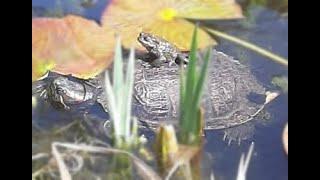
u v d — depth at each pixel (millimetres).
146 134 1229
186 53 1290
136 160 1208
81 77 1270
